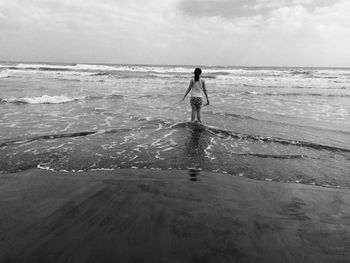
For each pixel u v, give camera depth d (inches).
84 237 128.3
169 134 321.7
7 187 177.9
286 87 1057.5
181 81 1106.1
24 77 1079.6
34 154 240.2
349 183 200.8
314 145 290.2
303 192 184.7
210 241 127.8
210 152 262.1
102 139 294.2
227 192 180.9
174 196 172.7
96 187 181.9
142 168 218.4
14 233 129.9
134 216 148.0
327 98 732.7
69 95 625.6
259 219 148.6
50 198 165.0
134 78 1213.1
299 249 123.6
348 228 142.2
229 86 1024.9
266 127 374.6
